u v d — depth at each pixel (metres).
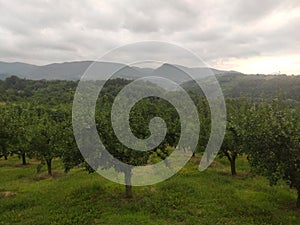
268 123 14.68
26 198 18.75
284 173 14.39
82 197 17.94
